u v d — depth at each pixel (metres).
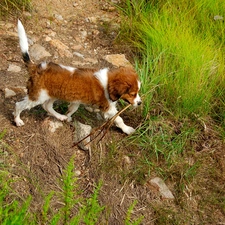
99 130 1.45
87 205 1.24
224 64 1.71
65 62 1.70
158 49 1.68
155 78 1.55
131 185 1.34
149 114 1.50
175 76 1.60
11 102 1.48
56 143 1.39
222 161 1.44
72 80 1.30
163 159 1.41
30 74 1.31
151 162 1.40
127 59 1.77
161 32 1.74
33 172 1.30
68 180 0.97
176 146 1.43
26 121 1.42
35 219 1.11
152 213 1.29
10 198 1.21
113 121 1.40
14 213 1.02
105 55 1.77
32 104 1.34
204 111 1.55
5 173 1.25
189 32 1.76
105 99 1.35
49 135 1.40
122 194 1.32
